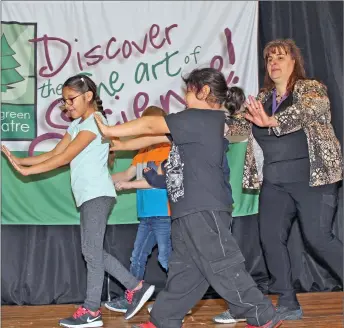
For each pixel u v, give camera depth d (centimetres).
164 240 421
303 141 389
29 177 466
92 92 392
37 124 466
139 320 414
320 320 403
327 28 489
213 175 312
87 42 471
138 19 475
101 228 388
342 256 404
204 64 478
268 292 486
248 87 480
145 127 310
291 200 402
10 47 464
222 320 403
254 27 480
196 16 479
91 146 386
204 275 313
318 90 380
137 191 431
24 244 470
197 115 312
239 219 486
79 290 473
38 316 430
